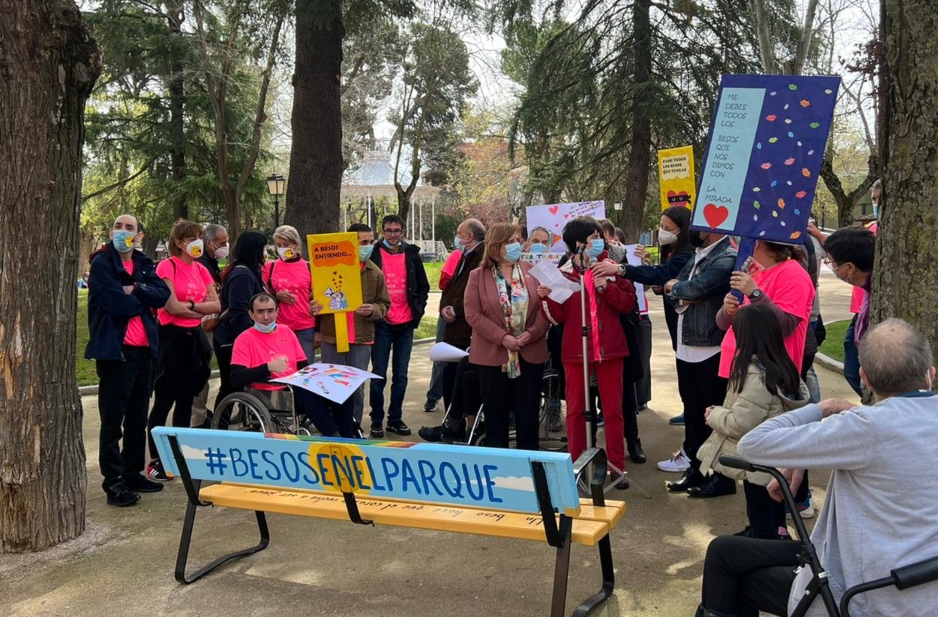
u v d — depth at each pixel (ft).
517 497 10.07
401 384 23.39
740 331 12.25
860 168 104.68
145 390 17.56
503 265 17.46
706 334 16.06
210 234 21.42
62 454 14.66
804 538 7.86
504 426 17.39
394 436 22.88
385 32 62.34
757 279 14.33
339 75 40.06
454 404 21.09
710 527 15.02
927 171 10.83
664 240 17.69
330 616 11.62
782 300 13.70
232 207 68.80
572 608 11.73
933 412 7.34
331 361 22.27
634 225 67.10
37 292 14.20
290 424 18.45
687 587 12.29
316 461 11.44
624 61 65.57
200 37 62.95
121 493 16.93
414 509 11.68
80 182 14.96
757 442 7.91
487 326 16.94
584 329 16.20
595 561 13.43
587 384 16.37
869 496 7.30
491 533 10.76
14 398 14.14
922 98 10.80
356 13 40.45
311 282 21.80
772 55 35.37
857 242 14.61
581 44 67.46
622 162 70.13
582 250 16.44
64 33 14.08
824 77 12.85
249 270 20.47
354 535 15.05
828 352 35.29
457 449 10.29
